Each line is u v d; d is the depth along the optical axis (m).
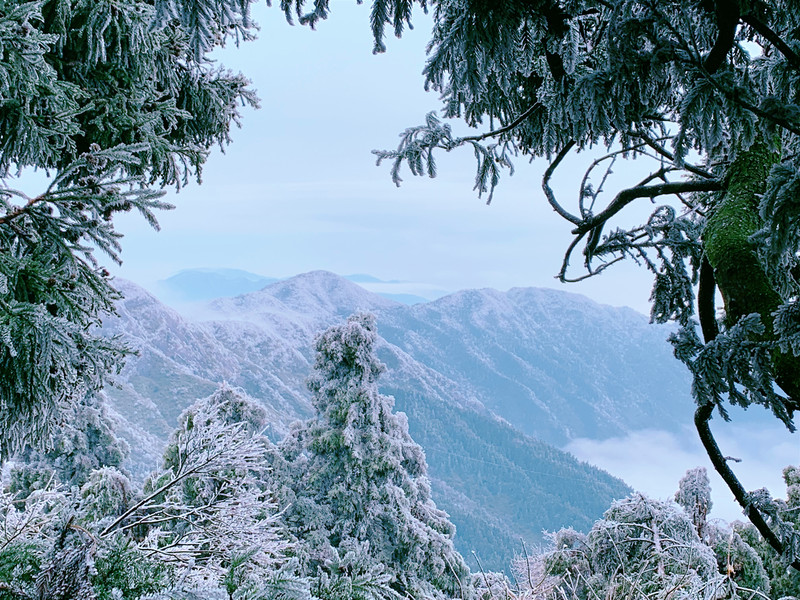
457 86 2.06
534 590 3.85
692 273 3.94
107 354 3.56
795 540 3.08
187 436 3.44
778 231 1.70
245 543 3.17
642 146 3.67
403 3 2.00
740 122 1.75
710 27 1.87
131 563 2.28
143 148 3.78
